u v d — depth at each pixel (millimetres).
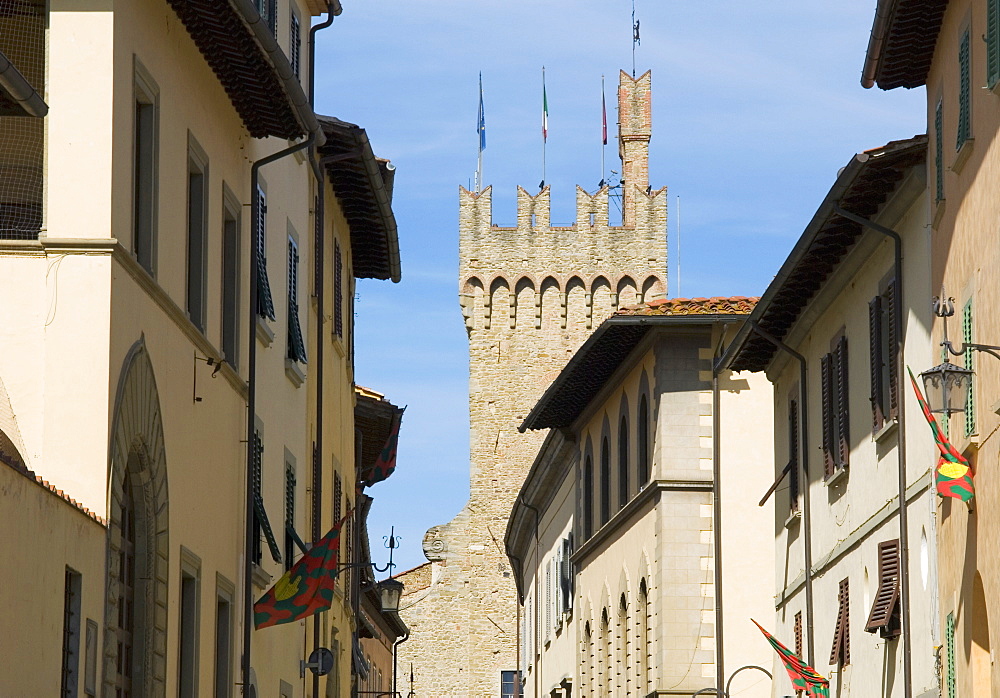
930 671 31844
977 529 28594
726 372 55281
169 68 27344
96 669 22438
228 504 31531
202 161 29734
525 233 122250
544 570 85812
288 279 39062
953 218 29969
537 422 72250
